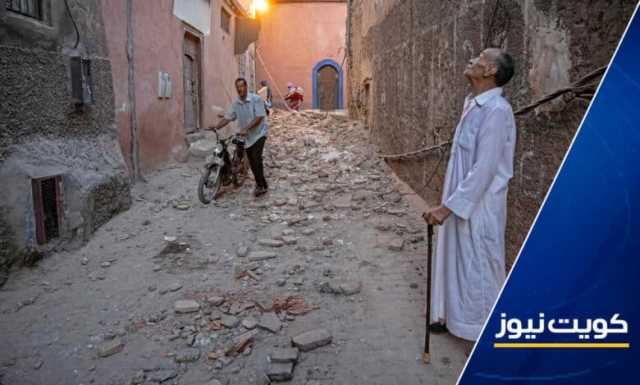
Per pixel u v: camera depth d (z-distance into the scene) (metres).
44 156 4.41
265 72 21.45
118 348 3.13
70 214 4.56
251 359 3.03
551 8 3.04
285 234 5.25
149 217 5.57
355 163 8.68
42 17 4.55
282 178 7.66
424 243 4.98
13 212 3.96
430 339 3.21
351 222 5.69
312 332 3.23
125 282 4.07
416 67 6.70
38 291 3.86
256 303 3.70
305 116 14.89
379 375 2.86
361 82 12.15
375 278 4.18
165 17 7.95
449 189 2.91
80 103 5.00
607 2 2.49
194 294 3.86
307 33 21.28
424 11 6.25
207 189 6.40
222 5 11.82
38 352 3.12
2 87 3.99
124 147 6.43
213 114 11.10
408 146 7.18
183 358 3.01
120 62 6.33
